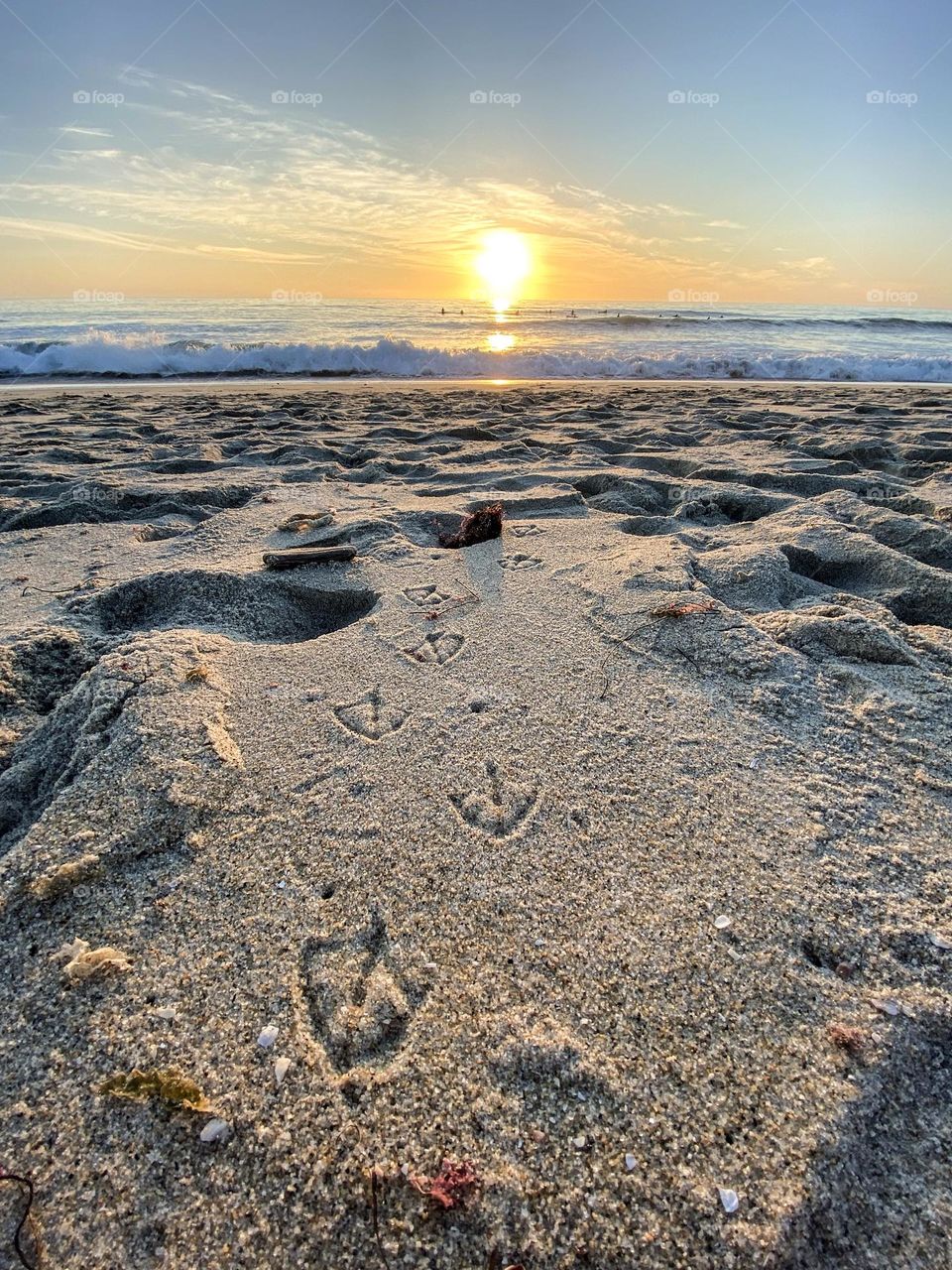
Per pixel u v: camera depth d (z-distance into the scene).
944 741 0.56
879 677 0.65
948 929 0.40
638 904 0.42
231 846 0.46
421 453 1.83
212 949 0.39
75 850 0.45
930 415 2.42
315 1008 0.36
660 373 4.25
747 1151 0.30
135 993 0.37
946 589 0.86
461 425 2.25
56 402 2.87
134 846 0.46
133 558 1.04
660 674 0.66
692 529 1.13
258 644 0.74
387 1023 0.36
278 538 1.10
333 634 0.76
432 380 3.98
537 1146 0.31
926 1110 0.32
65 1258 0.28
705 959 0.38
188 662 0.68
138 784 0.50
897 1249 0.28
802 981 0.37
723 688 0.63
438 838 0.47
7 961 0.39
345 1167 0.30
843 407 2.68
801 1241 0.28
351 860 0.45
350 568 0.95
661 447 1.90
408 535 1.12
